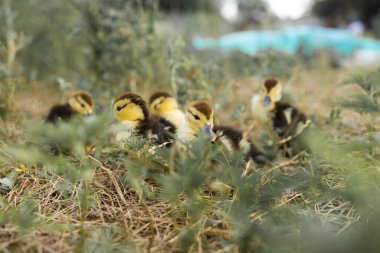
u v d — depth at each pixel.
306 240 1.00
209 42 2.19
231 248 1.03
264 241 1.02
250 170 1.21
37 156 1.12
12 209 1.10
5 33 1.59
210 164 1.12
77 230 1.07
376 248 0.91
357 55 2.69
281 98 1.46
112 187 1.18
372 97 1.22
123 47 1.59
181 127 1.29
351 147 1.15
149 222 1.10
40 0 1.82
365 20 5.96
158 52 1.61
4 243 1.03
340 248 0.93
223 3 4.25
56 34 1.86
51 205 1.13
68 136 1.01
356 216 1.08
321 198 1.11
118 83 1.61
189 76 1.56
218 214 1.08
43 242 1.04
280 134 1.34
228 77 1.55
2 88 1.40
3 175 1.19
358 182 1.09
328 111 1.54
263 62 1.60
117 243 1.05
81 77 1.57
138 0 1.60
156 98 1.38
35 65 1.82
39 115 1.52
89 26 1.58
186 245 1.04
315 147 1.16
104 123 1.04
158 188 1.17
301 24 4.26
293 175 1.14
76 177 1.12
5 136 1.32
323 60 2.18
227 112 1.55
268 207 1.06
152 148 1.17
